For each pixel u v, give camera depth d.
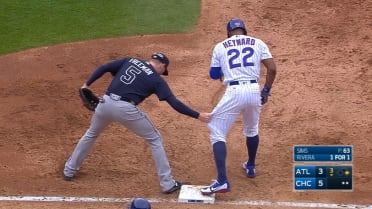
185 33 38.47
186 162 26.97
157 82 23.70
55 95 32.47
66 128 29.64
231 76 23.73
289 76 33.78
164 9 41.22
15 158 27.19
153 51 36.59
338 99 31.62
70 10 41.44
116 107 23.62
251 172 25.58
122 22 39.94
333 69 34.28
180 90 32.75
